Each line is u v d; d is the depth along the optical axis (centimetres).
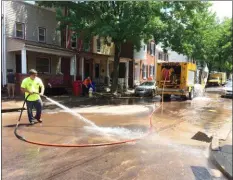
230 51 3869
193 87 2108
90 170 493
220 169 521
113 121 998
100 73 2778
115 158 564
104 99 1870
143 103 1673
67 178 454
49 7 1938
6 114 1109
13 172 474
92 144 661
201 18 2683
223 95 2345
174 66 1962
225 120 1117
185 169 517
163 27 1919
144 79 3481
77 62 2408
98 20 1805
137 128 879
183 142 721
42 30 2080
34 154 576
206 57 3975
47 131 796
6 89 1733
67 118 1037
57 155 574
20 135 735
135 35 1808
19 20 1884
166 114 1231
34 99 897
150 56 3666
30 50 1750
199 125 990
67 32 2284
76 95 1958
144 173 488
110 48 2869
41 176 459
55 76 1981
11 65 1823
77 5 1825
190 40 2319
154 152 616
